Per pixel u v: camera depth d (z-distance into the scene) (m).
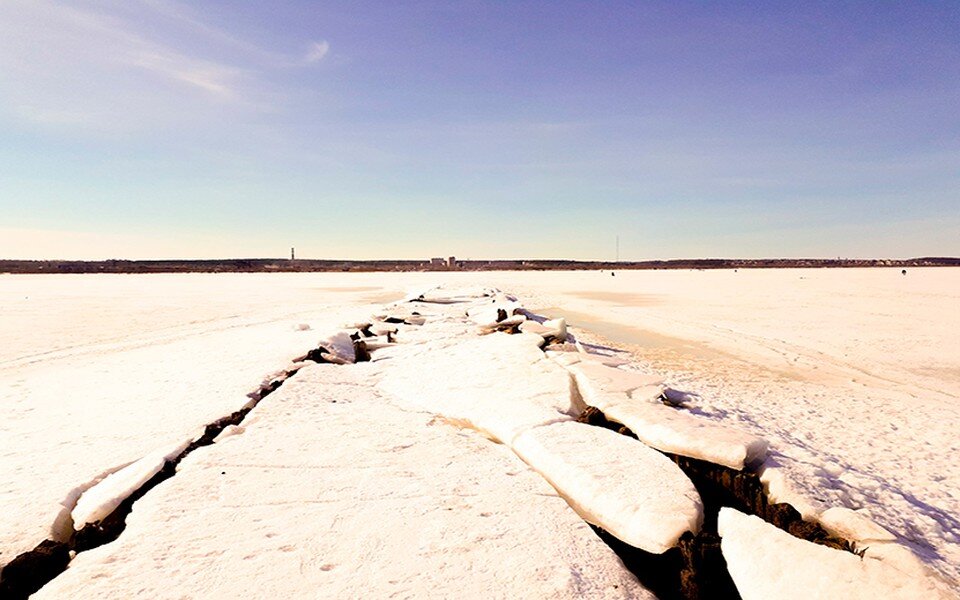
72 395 10.48
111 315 27.20
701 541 4.35
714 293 41.66
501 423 7.51
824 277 69.25
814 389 11.48
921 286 46.69
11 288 53.53
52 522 5.15
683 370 13.29
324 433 7.53
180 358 14.49
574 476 5.63
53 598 3.65
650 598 3.86
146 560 4.12
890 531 4.88
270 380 11.52
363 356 14.41
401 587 3.79
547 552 4.29
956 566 4.35
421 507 5.09
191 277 92.75
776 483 5.67
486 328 17.73
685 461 6.09
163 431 7.91
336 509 5.05
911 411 9.77
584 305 32.44
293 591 3.72
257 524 4.73
